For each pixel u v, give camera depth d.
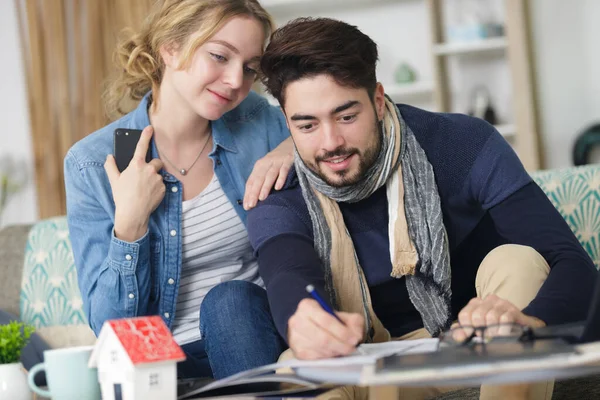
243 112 2.03
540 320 1.26
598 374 1.48
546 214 1.52
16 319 2.53
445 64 4.82
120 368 1.15
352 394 1.36
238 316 1.56
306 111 1.45
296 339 1.28
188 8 1.76
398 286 1.67
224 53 1.75
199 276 1.92
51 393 1.25
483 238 1.68
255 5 1.81
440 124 1.68
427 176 1.63
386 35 4.97
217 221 1.90
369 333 1.62
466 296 1.72
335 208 1.64
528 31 4.76
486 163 1.60
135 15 4.72
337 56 1.42
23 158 5.12
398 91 4.79
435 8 4.74
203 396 1.24
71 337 2.54
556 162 4.80
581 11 4.72
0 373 1.35
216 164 1.92
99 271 1.78
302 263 1.49
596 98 4.73
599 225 2.07
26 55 5.04
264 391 1.25
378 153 1.55
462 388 1.53
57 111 4.94
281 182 1.68
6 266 2.67
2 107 5.13
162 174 1.86
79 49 4.86
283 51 1.44
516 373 0.97
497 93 4.82
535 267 1.38
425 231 1.61
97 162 1.84
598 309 1.08
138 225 1.75
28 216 5.13
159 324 1.20
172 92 1.86
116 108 2.11
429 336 1.63
